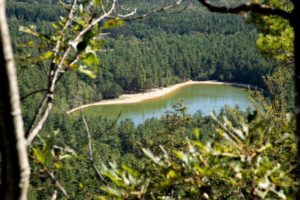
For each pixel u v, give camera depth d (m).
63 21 3.10
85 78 113.38
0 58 1.76
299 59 2.14
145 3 155.12
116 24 2.89
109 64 124.62
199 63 145.25
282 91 13.18
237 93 127.62
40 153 2.60
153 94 127.31
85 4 3.09
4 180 1.89
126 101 119.38
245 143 3.04
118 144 68.56
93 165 3.07
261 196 3.06
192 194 3.29
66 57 2.85
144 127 73.44
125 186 2.98
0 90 1.79
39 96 73.56
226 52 145.25
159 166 3.17
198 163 3.18
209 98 121.56
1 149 1.86
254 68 134.88
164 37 172.88
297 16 2.20
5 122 1.82
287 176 3.29
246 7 2.31
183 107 17.91
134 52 147.50
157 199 3.38
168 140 12.59
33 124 2.48
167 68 140.62
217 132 3.15
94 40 2.85
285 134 3.34
